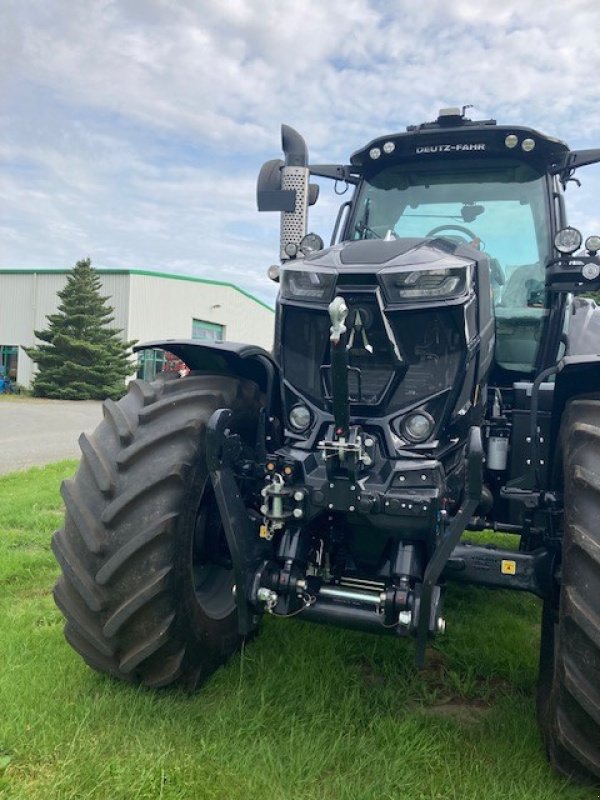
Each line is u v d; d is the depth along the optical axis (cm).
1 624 360
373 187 430
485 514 308
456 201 414
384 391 281
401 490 264
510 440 312
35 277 3588
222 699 288
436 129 398
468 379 284
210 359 326
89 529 275
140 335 3503
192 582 289
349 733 265
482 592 447
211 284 4034
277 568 277
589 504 237
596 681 226
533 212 400
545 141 387
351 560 292
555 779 247
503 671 328
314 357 295
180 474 277
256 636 348
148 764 240
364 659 339
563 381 278
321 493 268
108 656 279
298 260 314
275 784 235
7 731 254
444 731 273
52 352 3058
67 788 229
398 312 278
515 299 394
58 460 1033
